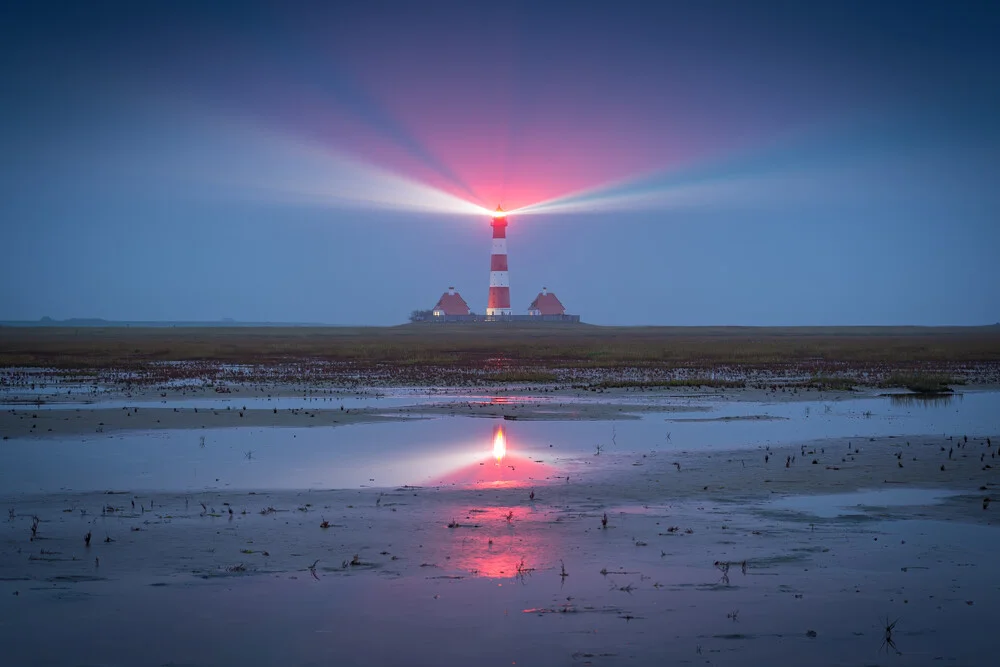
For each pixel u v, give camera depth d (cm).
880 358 8481
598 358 8481
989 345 11831
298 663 957
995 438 2722
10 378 5441
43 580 1227
